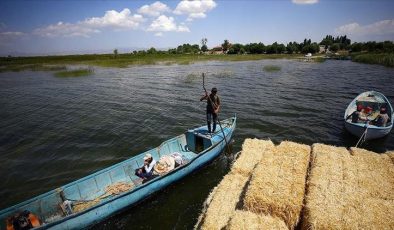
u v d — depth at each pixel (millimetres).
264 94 23094
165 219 7914
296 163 6594
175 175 9172
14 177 10500
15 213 6926
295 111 17750
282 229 4812
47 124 16578
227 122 13406
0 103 22500
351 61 57969
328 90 24125
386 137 13031
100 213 7453
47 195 7539
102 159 11797
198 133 11555
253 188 5617
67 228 6914
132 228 7602
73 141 13797
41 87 29969
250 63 55844
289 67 45375
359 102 15227
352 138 13141
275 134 13875
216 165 11000
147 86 28469
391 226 4613
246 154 8391
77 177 10422
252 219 5023
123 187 8820
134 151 12531
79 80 34344
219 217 5996
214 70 41781
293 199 5262
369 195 5457
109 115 18031
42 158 12039
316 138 13227
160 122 16328
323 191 5508
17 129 15805
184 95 23547
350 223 4660
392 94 21734
